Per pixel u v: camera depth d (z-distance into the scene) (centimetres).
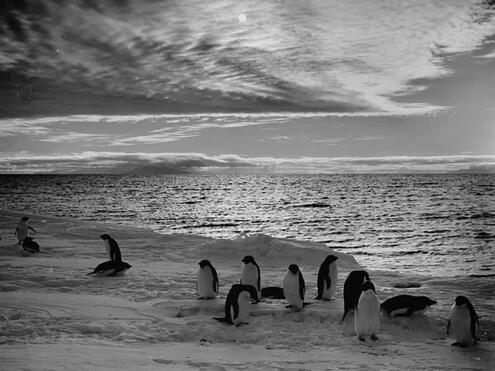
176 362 670
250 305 1002
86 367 616
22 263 1569
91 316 924
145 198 10194
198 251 1839
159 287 1217
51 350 695
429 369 677
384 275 1508
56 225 2692
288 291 959
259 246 1816
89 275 1352
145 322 899
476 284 1331
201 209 7162
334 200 9750
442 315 959
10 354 668
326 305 1012
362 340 816
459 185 19588
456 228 4756
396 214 6375
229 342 809
